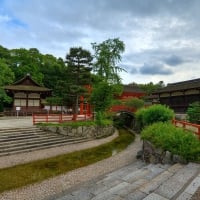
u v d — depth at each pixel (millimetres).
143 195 5660
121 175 9281
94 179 9344
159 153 10828
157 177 7160
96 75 25672
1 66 36406
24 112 34938
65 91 26156
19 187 8383
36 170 10617
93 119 25438
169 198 5277
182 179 6578
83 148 16531
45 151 14664
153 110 19547
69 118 24375
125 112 33781
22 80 37938
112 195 6133
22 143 14883
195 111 19344
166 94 33469
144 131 13555
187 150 9281
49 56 60719
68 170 10844
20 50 53156
